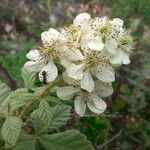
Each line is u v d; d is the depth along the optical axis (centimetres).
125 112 13
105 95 7
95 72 7
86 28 7
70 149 7
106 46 7
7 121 7
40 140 7
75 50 7
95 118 10
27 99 7
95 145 10
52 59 7
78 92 7
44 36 7
